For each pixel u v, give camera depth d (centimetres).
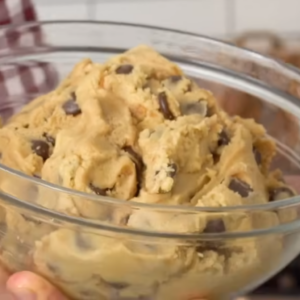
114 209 51
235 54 65
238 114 65
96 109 55
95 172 53
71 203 51
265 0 96
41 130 57
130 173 54
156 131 55
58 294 54
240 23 98
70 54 67
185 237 51
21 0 78
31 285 53
